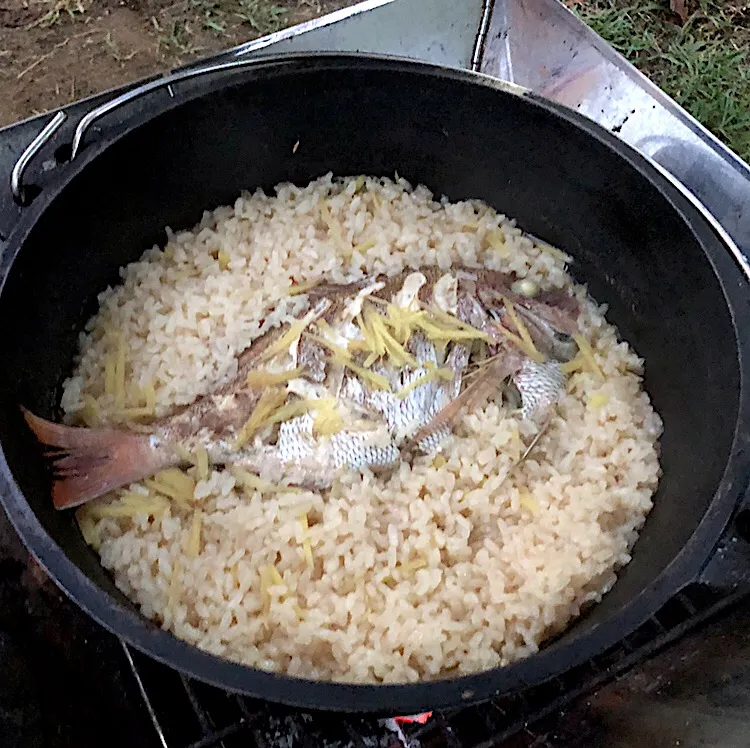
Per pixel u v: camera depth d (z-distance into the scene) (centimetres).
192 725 31
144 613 31
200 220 40
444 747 31
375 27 43
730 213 40
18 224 31
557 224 40
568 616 32
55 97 54
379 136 39
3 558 32
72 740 29
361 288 37
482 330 36
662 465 35
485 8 45
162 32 57
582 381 37
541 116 35
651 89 43
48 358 34
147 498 33
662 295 36
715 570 32
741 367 29
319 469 34
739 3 61
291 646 31
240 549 33
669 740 26
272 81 34
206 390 36
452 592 32
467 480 35
